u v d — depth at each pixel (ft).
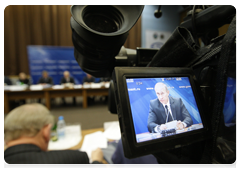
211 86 1.28
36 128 1.68
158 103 1.11
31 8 15.24
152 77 1.16
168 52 1.35
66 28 16.22
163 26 17.37
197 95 1.24
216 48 1.24
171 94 1.18
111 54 1.58
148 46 17.43
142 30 16.98
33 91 10.35
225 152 1.07
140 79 1.13
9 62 15.17
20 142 1.62
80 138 2.96
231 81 1.10
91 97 14.73
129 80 1.09
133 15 1.43
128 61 1.76
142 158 1.79
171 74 1.22
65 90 11.19
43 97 10.58
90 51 1.48
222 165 1.07
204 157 1.18
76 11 1.33
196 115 1.18
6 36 14.93
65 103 13.84
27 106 1.80
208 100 1.28
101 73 1.99
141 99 1.07
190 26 1.57
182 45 1.23
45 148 1.87
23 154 1.51
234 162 1.05
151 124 1.03
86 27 1.24
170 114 1.11
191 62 1.39
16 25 15.08
